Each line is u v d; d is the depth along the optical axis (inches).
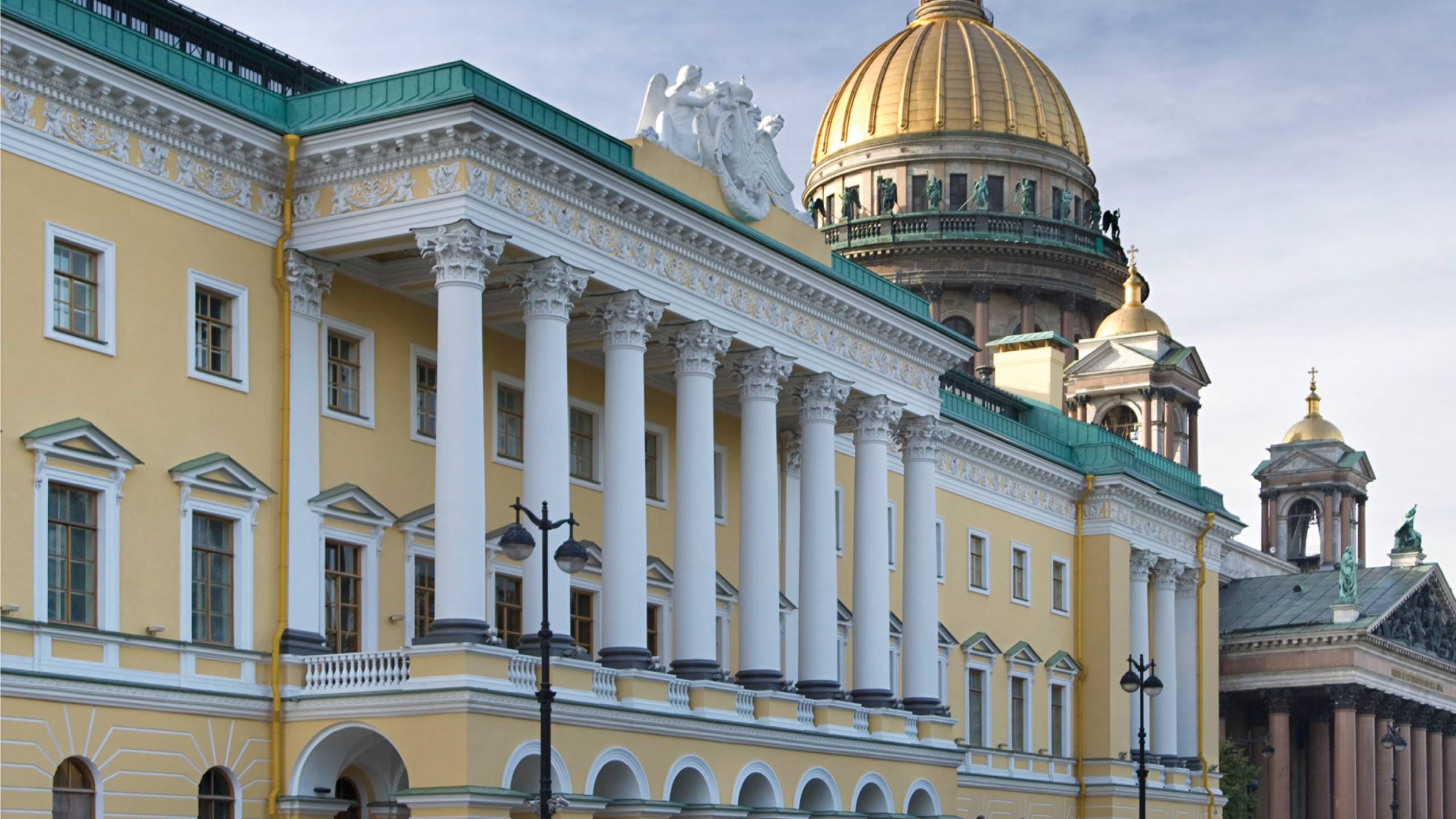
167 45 1621.6
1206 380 4318.4
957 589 2787.9
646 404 2155.5
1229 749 3907.5
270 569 1657.2
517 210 1706.4
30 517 1455.5
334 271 1745.8
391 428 1802.4
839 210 4598.9
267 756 1624.0
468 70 1684.3
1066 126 4640.8
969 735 2792.8
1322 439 5315.0
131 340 1556.3
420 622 1811.0
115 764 1494.8
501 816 1576.0
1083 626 3127.5
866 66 4739.2
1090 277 4542.3
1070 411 4227.4
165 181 1599.4
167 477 1573.6
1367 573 4461.1
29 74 1481.3
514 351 1958.7
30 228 1478.8
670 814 1813.5
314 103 1729.8
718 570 2241.6
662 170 1923.0
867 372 2265.0
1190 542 3435.0
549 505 1727.4
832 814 2068.2
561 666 1702.8
